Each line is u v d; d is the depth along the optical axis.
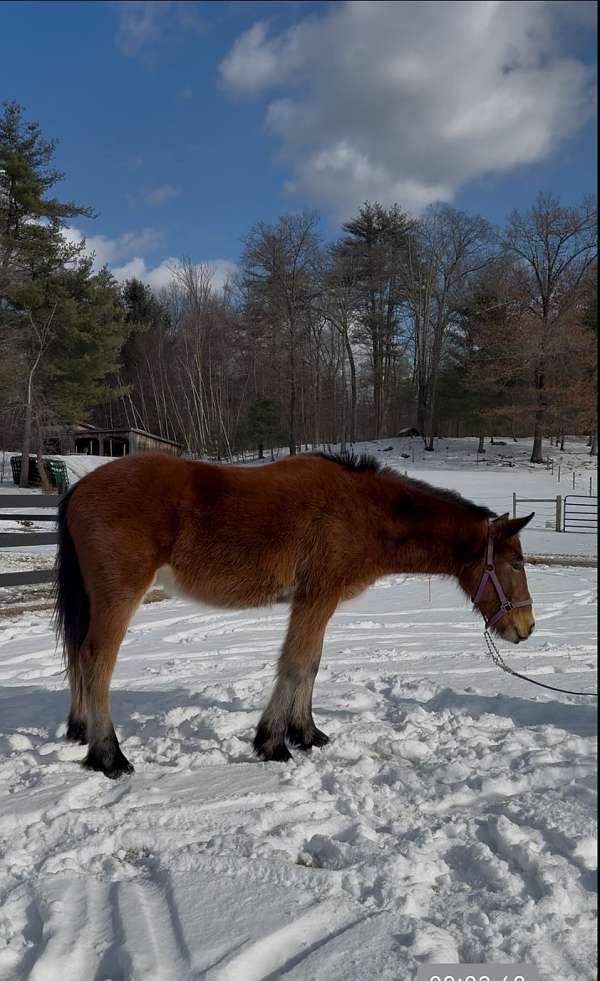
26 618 9.84
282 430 55.88
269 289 53.22
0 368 30.66
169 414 62.00
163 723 5.15
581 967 2.45
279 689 4.55
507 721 5.17
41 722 5.37
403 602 11.72
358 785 4.00
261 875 3.05
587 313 41.12
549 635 8.80
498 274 47.28
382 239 59.09
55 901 2.84
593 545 20.78
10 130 32.88
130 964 2.43
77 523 4.37
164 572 4.49
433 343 56.00
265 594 4.57
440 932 2.62
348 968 2.44
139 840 3.40
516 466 42.44
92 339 35.06
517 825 3.46
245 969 2.46
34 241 33.22
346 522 4.59
